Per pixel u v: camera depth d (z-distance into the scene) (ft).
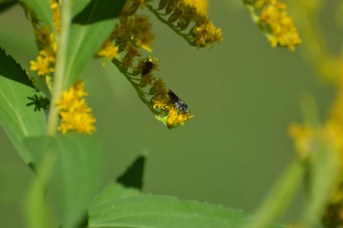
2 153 4.55
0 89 1.68
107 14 1.61
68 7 1.61
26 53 1.83
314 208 1.46
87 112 1.61
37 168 1.46
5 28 1.83
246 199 5.58
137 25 1.73
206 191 5.53
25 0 1.65
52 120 1.60
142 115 5.57
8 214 4.22
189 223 1.65
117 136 5.47
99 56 1.65
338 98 1.65
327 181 1.47
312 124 1.50
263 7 1.83
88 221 1.64
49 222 1.43
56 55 1.63
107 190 1.74
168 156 5.64
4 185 1.75
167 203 1.66
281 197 1.47
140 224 1.64
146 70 1.73
